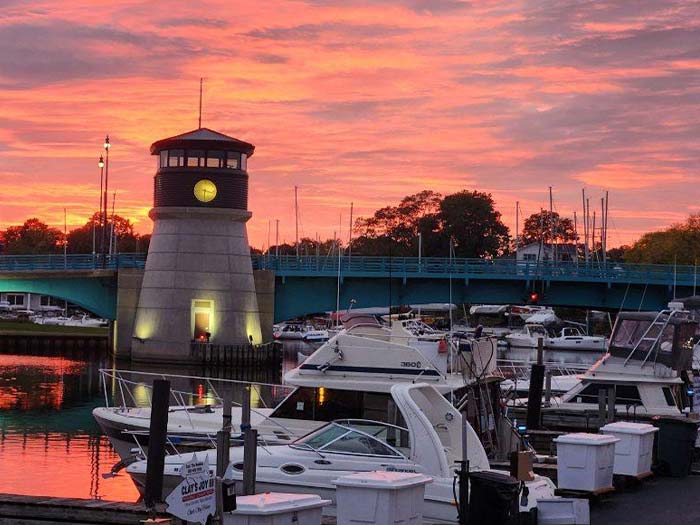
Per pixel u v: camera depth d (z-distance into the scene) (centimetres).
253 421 2780
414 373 2591
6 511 1984
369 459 2136
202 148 8344
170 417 2903
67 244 19100
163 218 8450
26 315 16262
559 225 18238
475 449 2223
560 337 11312
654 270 9288
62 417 4856
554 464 2589
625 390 3366
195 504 1538
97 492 3061
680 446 2534
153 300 8375
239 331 8375
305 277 8938
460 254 15762
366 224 17162
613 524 2006
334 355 2664
